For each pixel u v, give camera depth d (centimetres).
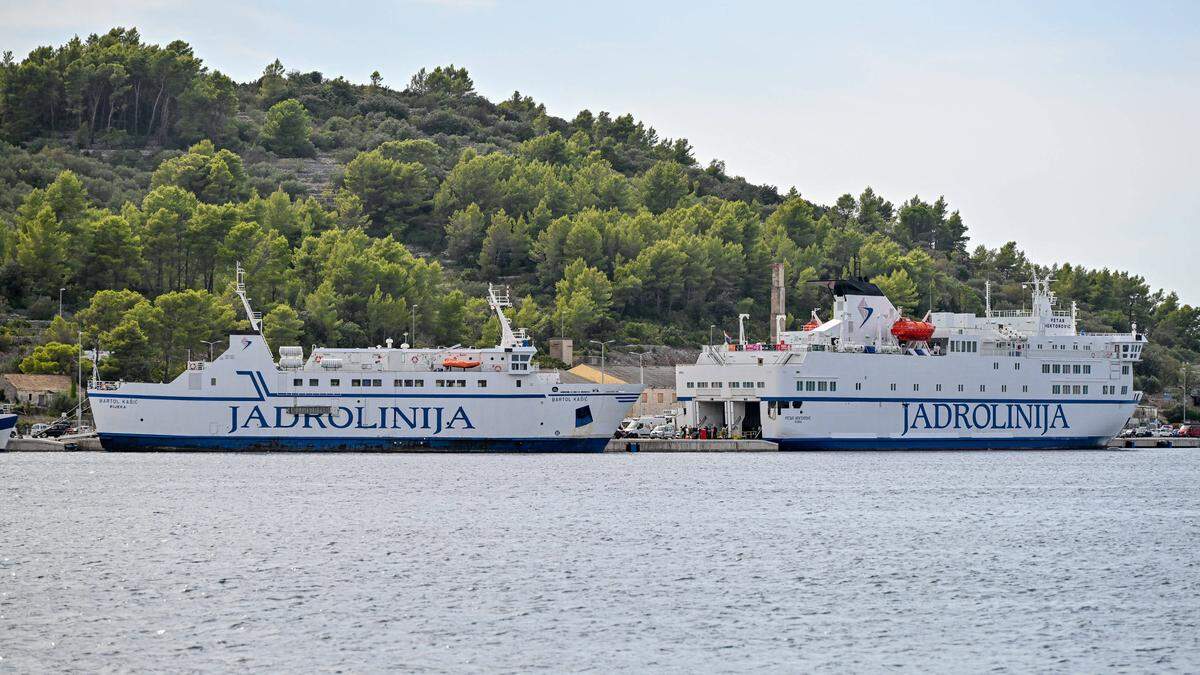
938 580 13488
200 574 13388
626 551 14812
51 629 11319
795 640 11156
